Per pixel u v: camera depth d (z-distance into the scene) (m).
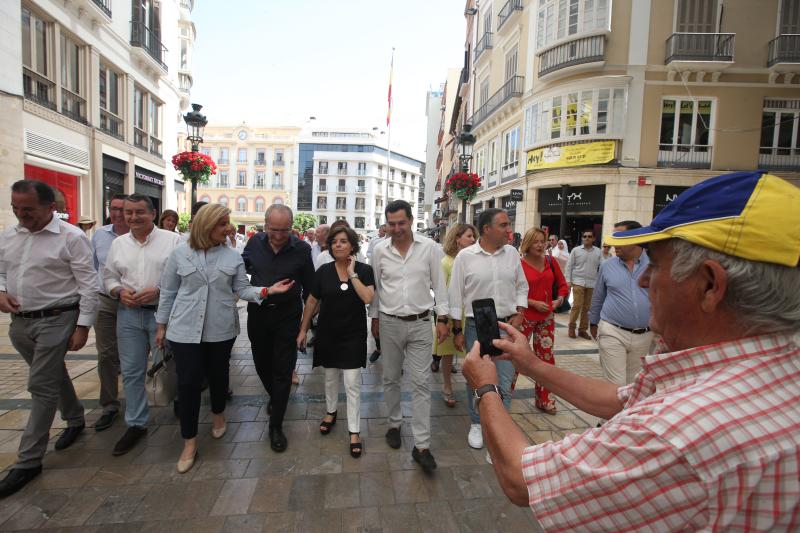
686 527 0.72
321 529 2.43
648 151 14.23
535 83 16.12
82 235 3.08
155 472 2.97
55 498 2.65
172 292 3.15
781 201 0.77
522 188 16.88
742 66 13.85
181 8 29.91
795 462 0.67
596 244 15.30
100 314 3.61
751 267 0.78
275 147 71.81
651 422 0.75
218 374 3.36
